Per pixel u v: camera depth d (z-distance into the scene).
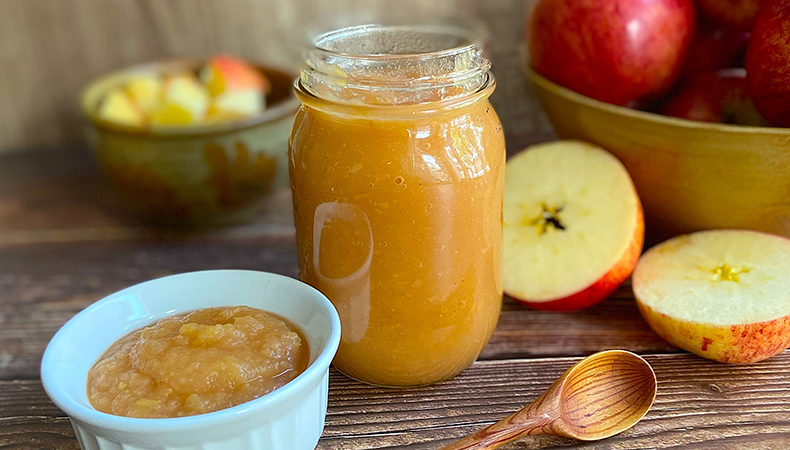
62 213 0.57
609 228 0.43
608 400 0.37
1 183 0.62
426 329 0.37
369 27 0.40
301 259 0.39
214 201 0.52
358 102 0.35
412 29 0.40
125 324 0.37
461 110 0.35
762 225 0.44
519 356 0.41
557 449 0.36
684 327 0.39
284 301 0.38
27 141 0.69
